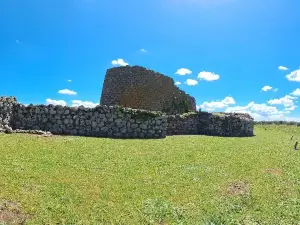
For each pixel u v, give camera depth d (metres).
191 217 14.29
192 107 64.62
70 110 31.36
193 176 19.16
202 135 40.41
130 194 15.80
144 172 19.08
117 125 32.09
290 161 25.20
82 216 13.46
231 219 14.44
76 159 20.25
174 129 40.41
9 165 17.61
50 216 13.14
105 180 17.17
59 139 26.25
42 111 31.09
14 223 12.34
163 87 57.34
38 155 20.16
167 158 22.56
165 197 15.92
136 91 53.28
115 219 13.50
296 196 17.64
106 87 54.91
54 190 15.19
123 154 22.64
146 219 13.77
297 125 70.56
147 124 32.97
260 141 36.44
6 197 13.89
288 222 14.71
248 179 19.58
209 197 16.41
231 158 24.23
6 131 27.33
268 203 16.47
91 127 31.55
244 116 46.53
